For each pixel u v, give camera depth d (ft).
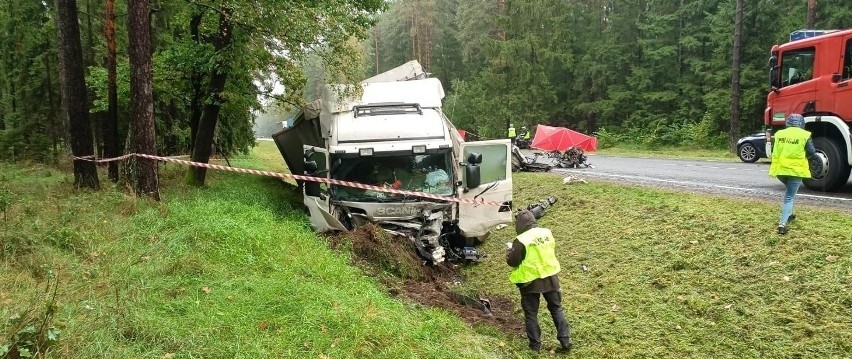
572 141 64.18
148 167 32.14
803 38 36.78
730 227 26.27
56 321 14.78
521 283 20.11
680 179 43.80
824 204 28.76
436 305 23.29
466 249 32.50
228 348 15.15
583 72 135.64
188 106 59.77
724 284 22.41
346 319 17.56
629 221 32.01
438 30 174.81
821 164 33.32
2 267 18.83
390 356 16.14
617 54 128.57
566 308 23.91
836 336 17.99
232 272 21.08
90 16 59.93
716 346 19.25
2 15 68.23
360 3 51.44
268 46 42.91
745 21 99.09
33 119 71.92
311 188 31.48
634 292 24.18
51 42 68.18
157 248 22.29
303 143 45.78
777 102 36.88
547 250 20.20
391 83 36.01
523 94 124.26
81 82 36.70
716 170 50.90
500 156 31.99
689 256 25.34
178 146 70.18
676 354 19.17
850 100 32.12
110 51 41.09
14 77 74.18
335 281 22.13
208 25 45.19
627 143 112.88
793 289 20.62
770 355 18.17
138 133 32.09
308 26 38.09
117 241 23.15
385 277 25.80
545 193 44.47
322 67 39.14
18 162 60.70
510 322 23.20
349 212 30.63
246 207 31.37
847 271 20.31
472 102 133.18
